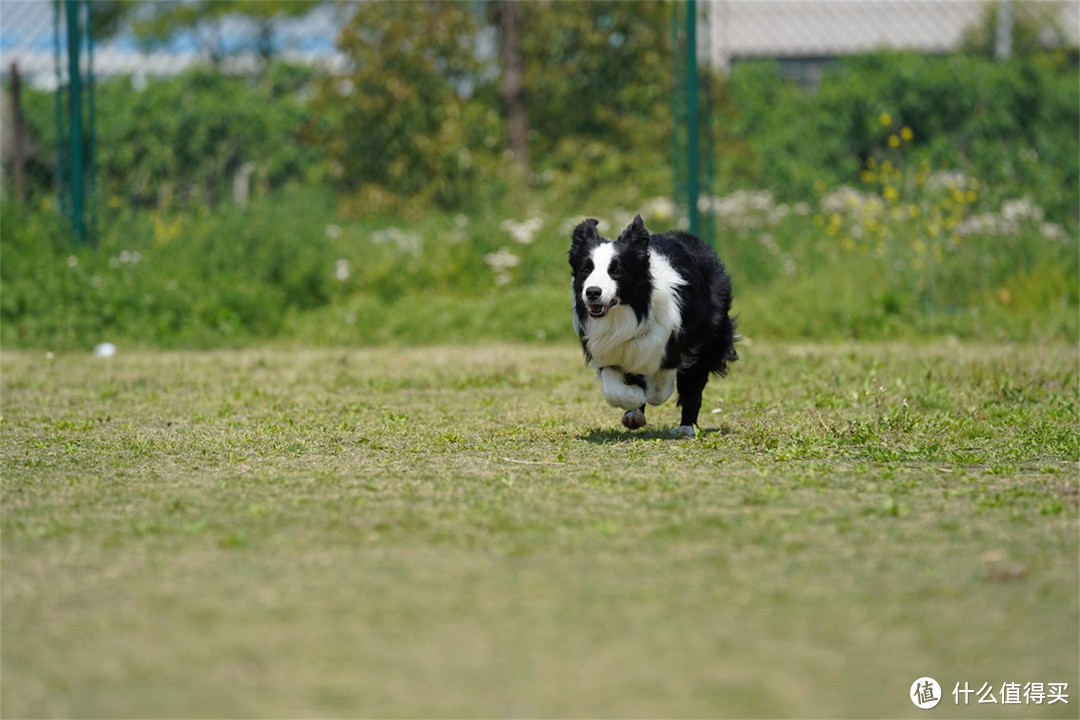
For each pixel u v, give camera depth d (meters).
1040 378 11.34
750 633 4.56
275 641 4.51
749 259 18.36
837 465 7.85
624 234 8.93
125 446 8.78
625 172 22.00
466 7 22.16
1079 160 19.77
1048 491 6.97
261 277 18.00
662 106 22.70
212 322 16.72
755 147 25.52
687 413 9.56
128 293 16.72
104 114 19.66
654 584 5.13
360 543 5.82
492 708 3.93
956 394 10.77
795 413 10.02
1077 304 16.98
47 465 8.05
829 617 4.72
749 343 15.56
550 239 19.23
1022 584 5.12
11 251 17.28
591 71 22.58
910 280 17.44
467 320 17.12
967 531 6.00
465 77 22.58
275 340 16.75
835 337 16.28
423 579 5.22
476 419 10.06
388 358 14.80
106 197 18.97
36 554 5.71
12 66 19.08
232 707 3.95
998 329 16.00
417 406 10.91
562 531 5.99
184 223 18.84
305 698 4.01
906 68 25.23
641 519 6.25
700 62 18.86
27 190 19.31
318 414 10.39
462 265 18.77
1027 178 19.50
